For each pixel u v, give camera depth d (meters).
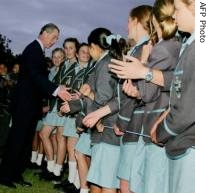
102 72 4.21
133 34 3.75
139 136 3.43
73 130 6.30
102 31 4.53
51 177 6.89
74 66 7.01
